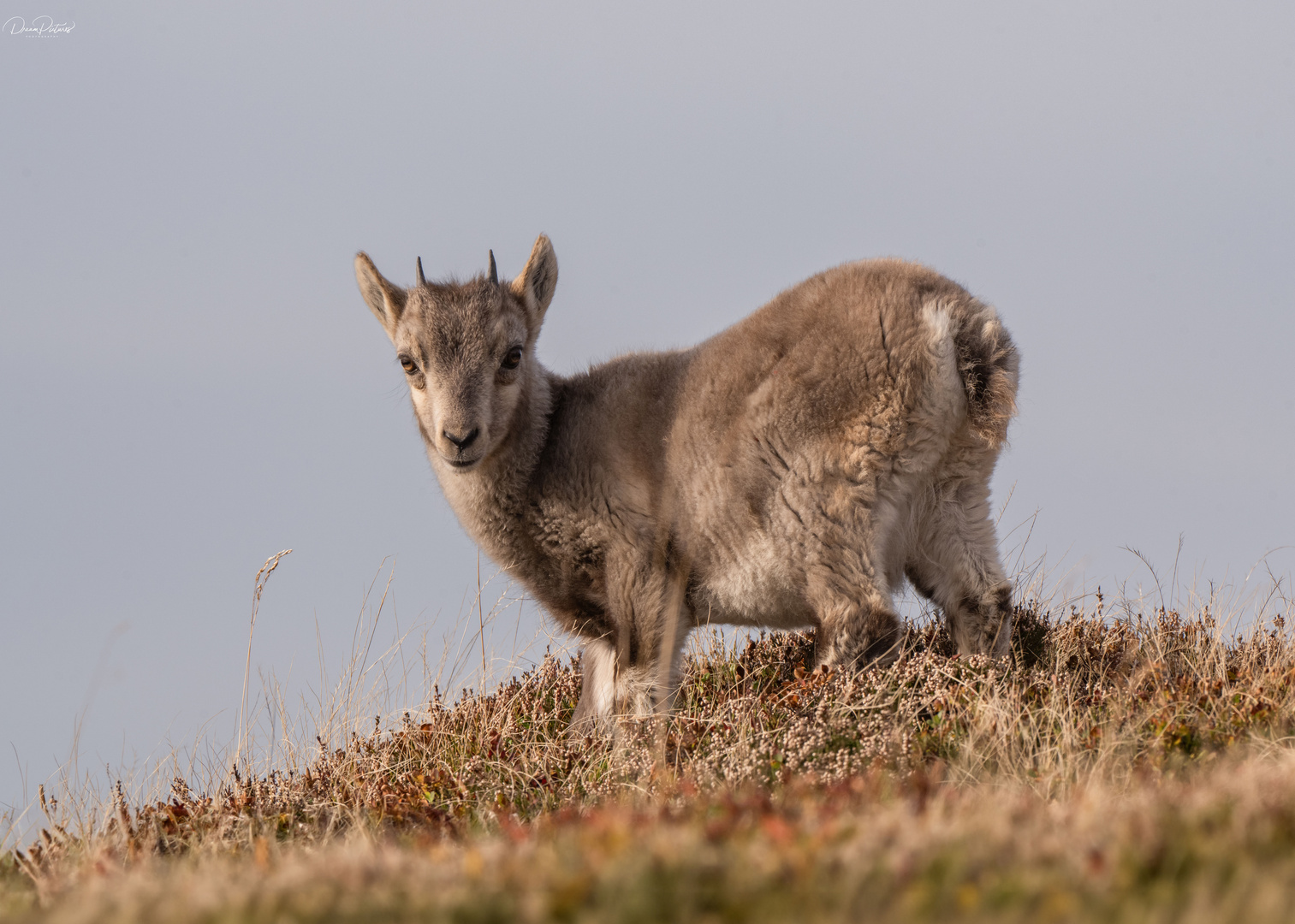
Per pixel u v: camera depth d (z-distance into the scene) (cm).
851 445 2542
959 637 2633
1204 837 1148
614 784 2220
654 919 1014
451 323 2917
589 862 1167
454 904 1077
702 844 1201
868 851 1128
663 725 2434
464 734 2708
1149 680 2400
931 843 1142
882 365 2512
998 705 2169
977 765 1997
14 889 1803
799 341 2605
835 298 2606
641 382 2934
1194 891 1005
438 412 2872
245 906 1152
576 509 2908
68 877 1698
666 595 2800
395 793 2377
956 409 2520
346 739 2655
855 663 2489
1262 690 2198
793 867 1081
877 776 1759
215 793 2444
